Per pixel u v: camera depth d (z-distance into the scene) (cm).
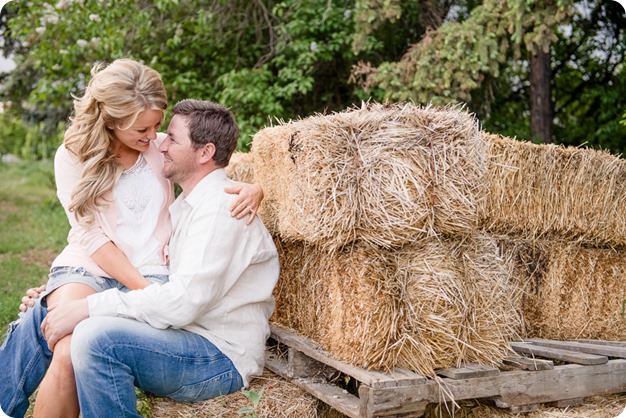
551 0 529
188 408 225
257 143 278
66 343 209
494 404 248
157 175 244
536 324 293
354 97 747
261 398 231
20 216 945
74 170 235
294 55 696
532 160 277
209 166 236
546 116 651
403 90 581
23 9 719
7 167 1609
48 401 207
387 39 700
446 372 225
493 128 707
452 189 220
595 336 308
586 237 300
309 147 215
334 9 667
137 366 209
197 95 696
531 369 239
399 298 220
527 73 781
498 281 246
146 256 235
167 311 212
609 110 751
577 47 795
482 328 239
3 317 411
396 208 212
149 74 227
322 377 253
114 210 234
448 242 233
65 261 233
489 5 550
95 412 202
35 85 846
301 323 269
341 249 225
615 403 262
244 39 714
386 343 217
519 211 275
